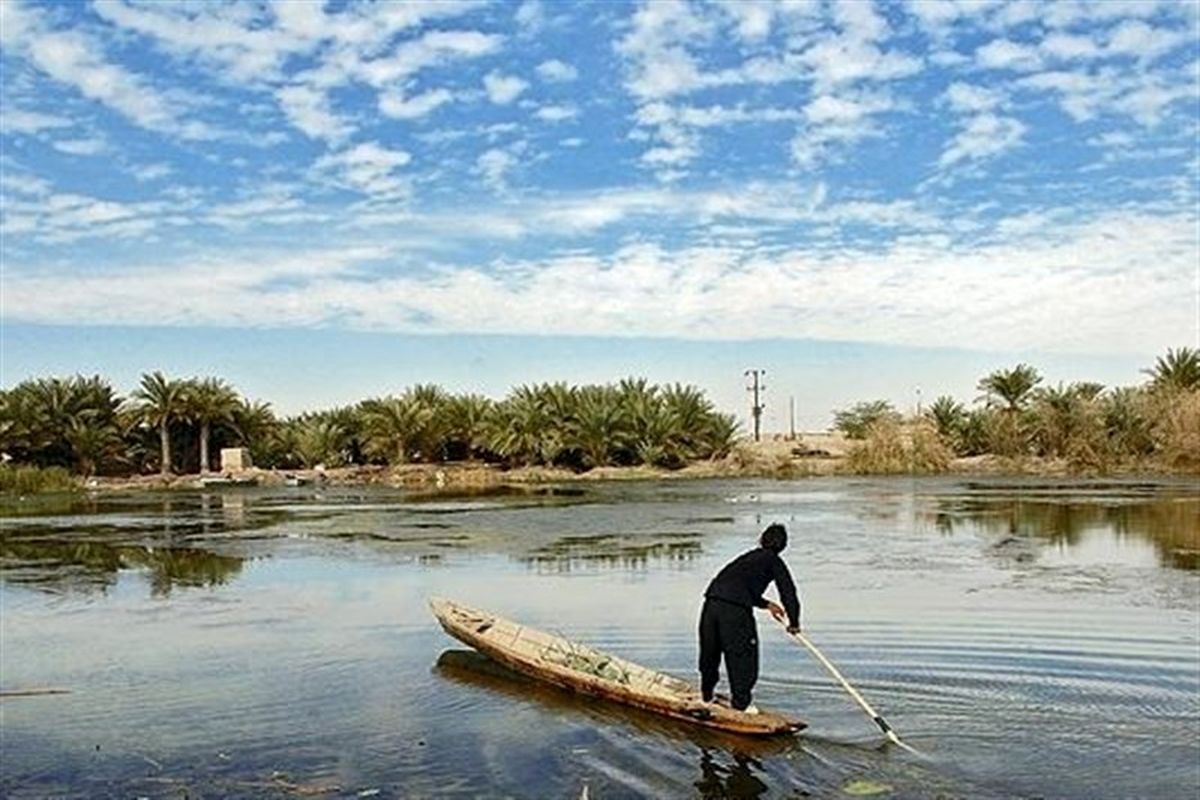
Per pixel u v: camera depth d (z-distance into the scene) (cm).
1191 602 1961
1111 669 1418
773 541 1229
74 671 1538
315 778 1040
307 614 1992
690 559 2759
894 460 8225
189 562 2884
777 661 1476
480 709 1269
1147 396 7869
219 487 7769
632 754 1086
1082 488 5647
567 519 4131
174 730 1215
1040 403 8162
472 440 8894
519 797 974
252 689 1400
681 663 1502
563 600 2081
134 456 9081
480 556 2902
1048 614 1831
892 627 1719
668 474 8350
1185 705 1243
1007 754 1072
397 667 1509
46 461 8481
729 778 1012
